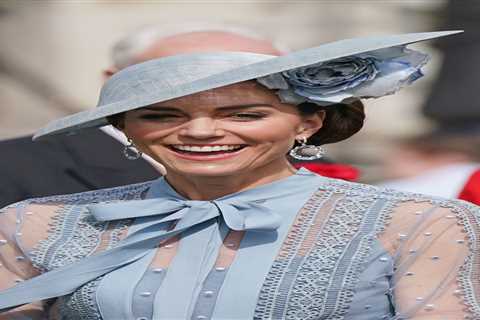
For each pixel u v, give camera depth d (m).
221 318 8.59
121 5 24.41
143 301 8.73
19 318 9.52
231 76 8.44
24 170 11.55
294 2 23.59
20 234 9.43
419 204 8.88
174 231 8.91
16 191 11.45
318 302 8.59
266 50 8.98
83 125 9.43
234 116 8.65
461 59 14.59
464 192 13.39
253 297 8.59
